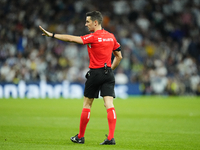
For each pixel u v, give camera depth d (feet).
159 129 92.73
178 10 348.38
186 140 74.95
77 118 116.98
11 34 302.25
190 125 101.14
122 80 268.62
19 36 299.17
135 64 286.25
